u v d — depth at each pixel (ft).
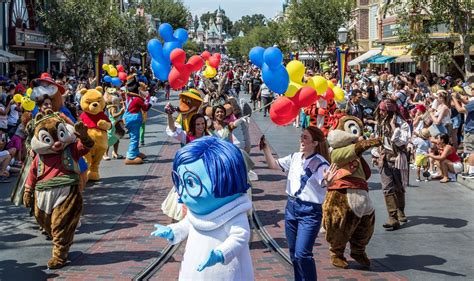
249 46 347.77
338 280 20.59
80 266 22.47
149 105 46.62
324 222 21.45
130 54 163.73
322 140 18.15
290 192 18.16
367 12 147.74
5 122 43.21
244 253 13.44
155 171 43.24
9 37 103.86
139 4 236.22
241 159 13.21
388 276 21.01
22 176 25.58
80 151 22.76
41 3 116.26
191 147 13.20
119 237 26.45
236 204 13.15
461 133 49.24
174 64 24.43
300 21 134.92
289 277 21.02
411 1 64.49
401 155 27.04
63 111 31.35
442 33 79.10
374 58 107.55
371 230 21.50
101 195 35.29
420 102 50.06
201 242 13.20
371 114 49.16
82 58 118.01
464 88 54.60
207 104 35.45
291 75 18.83
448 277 20.89
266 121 79.51
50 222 22.59
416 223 28.37
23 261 23.25
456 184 38.01
